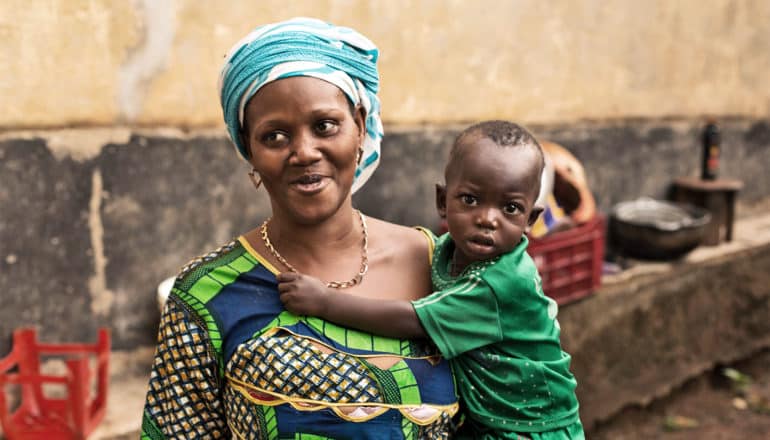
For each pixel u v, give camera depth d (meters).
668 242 4.22
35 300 2.69
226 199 3.06
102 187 2.76
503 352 1.32
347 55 1.19
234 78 1.18
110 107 2.73
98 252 2.79
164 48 2.80
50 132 2.63
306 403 1.18
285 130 1.15
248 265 1.28
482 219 1.29
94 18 2.64
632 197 4.76
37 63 2.56
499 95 3.92
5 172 2.56
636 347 4.18
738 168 5.52
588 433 4.02
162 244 2.93
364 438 1.20
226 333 1.23
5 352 2.64
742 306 4.83
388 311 1.24
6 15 2.48
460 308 1.27
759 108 5.56
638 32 4.57
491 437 1.34
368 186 3.46
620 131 4.59
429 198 3.71
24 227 2.63
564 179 3.67
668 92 4.85
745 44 5.31
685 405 4.53
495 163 1.29
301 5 3.11
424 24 3.54
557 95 4.21
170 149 2.88
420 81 3.58
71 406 2.37
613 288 3.97
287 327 1.21
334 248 1.31
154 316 2.95
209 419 1.27
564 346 3.77
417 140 3.61
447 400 1.29
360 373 1.21
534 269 1.35
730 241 4.89
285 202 1.19
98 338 2.83
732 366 4.91
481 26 3.76
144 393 2.75
